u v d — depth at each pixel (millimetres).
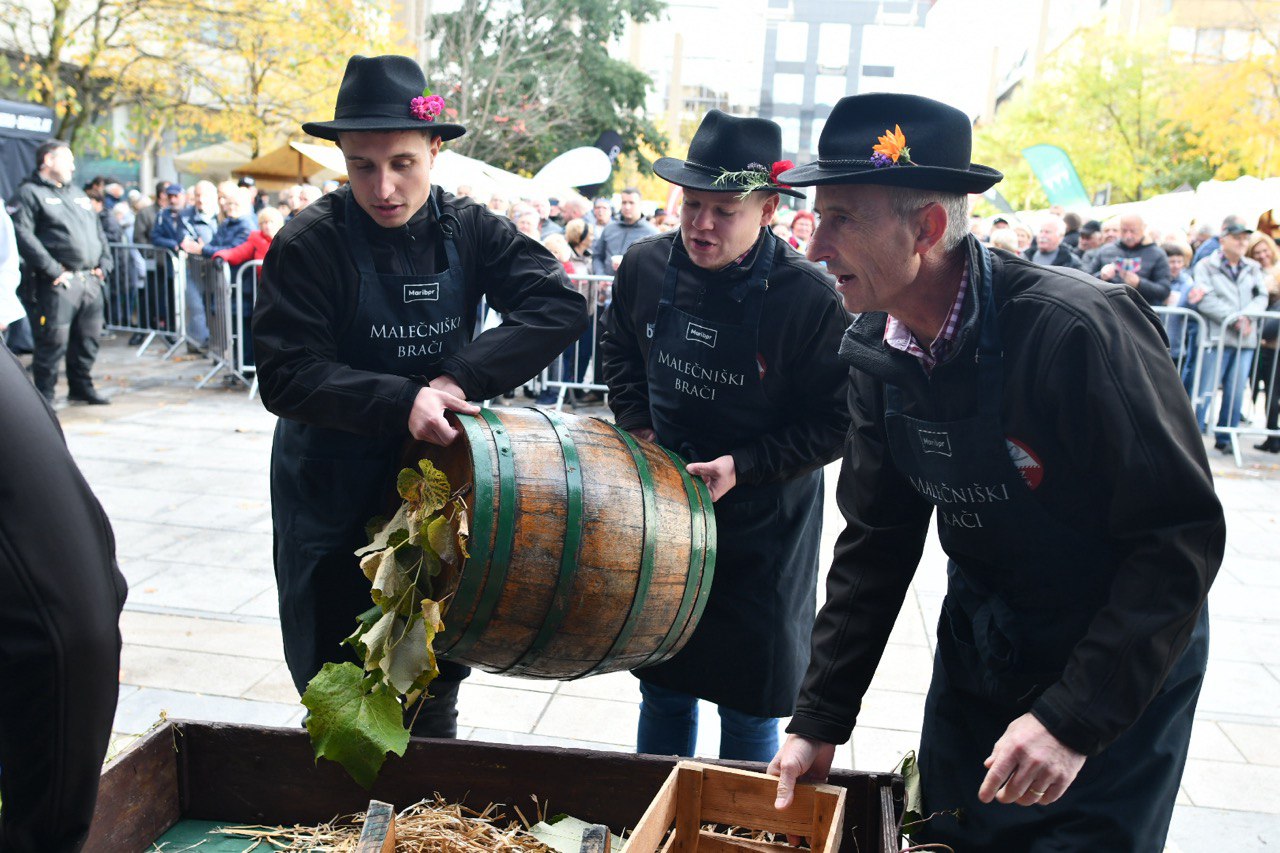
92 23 17156
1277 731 3996
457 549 2035
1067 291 1723
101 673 1316
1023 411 1749
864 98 1765
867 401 2045
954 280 1797
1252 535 6695
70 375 9359
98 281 9289
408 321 2555
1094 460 1713
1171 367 1724
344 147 2396
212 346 11164
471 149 21906
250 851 2213
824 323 2648
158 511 6254
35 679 1272
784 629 2859
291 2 17562
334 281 2496
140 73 17250
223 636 4484
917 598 5391
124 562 5367
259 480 7047
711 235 2566
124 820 2133
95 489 6680
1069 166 13922
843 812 1997
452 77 22766
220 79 18594
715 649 2836
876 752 3758
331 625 2635
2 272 5766
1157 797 1884
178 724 2303
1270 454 9414
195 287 12008
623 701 4125
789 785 2020
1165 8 41688
